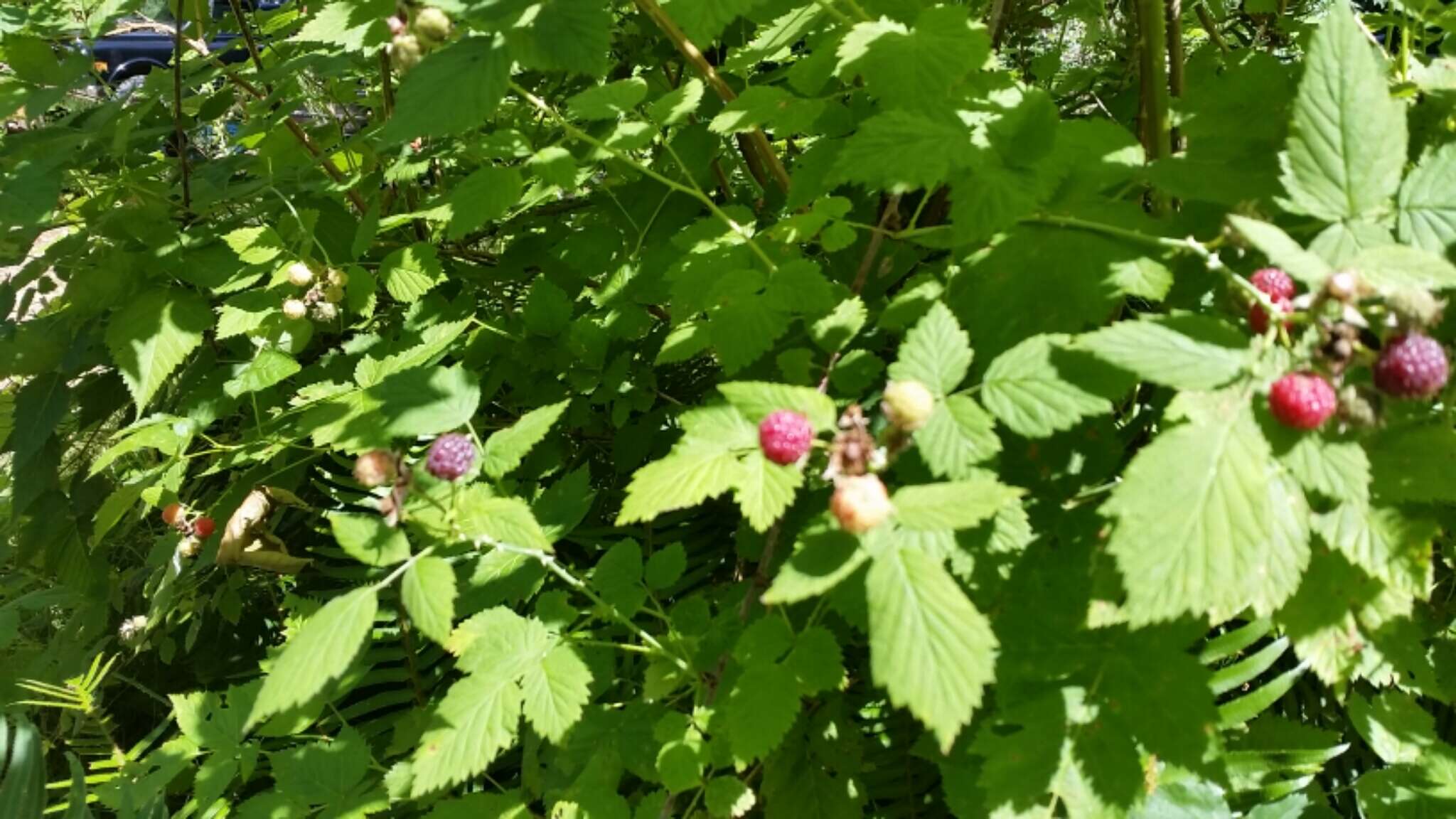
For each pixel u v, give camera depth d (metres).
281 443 0.53
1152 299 0.31
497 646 0.36
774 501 0.27
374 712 0.54
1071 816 0.29
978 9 0.53
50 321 0.58
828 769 0.40
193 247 0.54
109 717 0.58
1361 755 0.43
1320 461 0.25
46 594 0.65
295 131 0.64
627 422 0.51
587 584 0.45
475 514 0.33
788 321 0.36
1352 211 0.28
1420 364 0.25
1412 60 0.37
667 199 0.49
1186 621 0.30
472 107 0.31
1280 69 0.36
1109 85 0.57
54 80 0.55
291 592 0.65
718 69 0.44
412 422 0.37
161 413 0.62
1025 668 0.30
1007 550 0.31
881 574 0.25
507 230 0.61
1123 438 0.39
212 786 0.44
